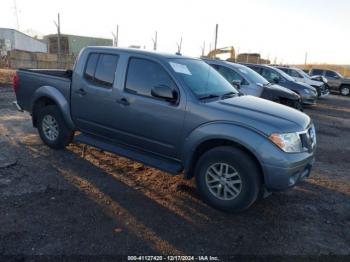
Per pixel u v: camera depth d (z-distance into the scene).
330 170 6.11
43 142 6.27
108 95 4.91
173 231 3.63
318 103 18.44
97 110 5.10
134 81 4.70
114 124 4.93
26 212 3.80
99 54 5.15
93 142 5.28
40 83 5.91
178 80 4.34
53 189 4.43
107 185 4.66
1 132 6.97
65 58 30.91
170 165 4.48
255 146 3.73
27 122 8.09
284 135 3.78
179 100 4.27
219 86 4.90
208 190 4.16
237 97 4.76
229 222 3.90
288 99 10.10
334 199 4.77
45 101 6.08
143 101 4.54
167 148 4.45
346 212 4.38
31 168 5.08
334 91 26.75
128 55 4.81
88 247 3.25
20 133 6.97
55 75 6.05
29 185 4.49
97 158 5.67
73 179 4.78
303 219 4.10
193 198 4.43
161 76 4.49
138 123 4.63
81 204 4.07
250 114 3.97
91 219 3.75
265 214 4.15
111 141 5.16
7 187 4.39
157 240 3.45
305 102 14.29
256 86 9.89
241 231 3.72
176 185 4.79
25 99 6.21
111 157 5.76
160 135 4.46
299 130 3.97
